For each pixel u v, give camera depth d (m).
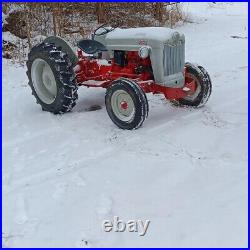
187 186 3.79
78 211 3.54
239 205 3.40
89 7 12.02
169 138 4.86
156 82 5.33
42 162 4.54
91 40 5.88
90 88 7.20
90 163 4.41
